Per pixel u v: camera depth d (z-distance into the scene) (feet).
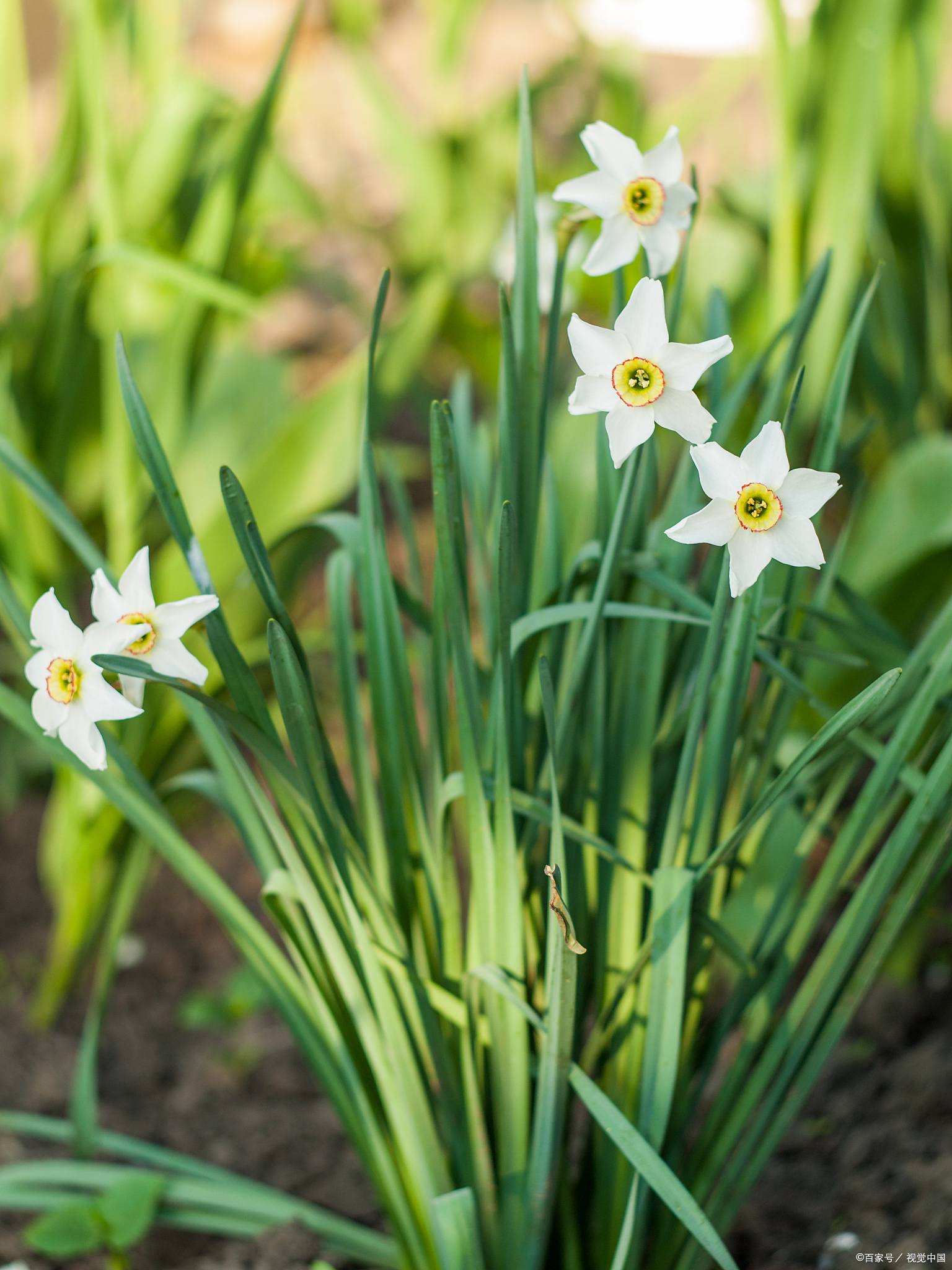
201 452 6.61
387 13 21.25
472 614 6.29
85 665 3.42
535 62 19.39
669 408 3.39
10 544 5.11
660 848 3.90
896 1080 4.55
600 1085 3.91
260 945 3.98
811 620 3.93
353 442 5.72
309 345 12.00
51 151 5.73
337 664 3.95
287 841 3.74
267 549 3.99
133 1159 4.73
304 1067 5.32
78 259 5.34
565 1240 3.93
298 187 8.88
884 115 5.64
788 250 5.13
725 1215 3.89
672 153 3.56
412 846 3.89
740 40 17.80
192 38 18.61
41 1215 4.49
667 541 3.82
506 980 3.65
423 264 9.29
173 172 6.16
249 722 3.58
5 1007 5.77
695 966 3.82
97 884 5.57
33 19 17.52
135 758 5.35
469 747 3.66
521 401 3.72
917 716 3.65
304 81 17.01
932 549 4.57
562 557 4.27
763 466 3.36
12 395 5.75
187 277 4.51
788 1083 3.87
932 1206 4.17
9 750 7.13
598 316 7.69
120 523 5.49
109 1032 5.61
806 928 3.81
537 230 3.68
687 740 3.67
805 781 3.82
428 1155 3.81
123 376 3.60
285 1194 4.53
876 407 6.06
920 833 3.66
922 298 5.94
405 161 9.21
